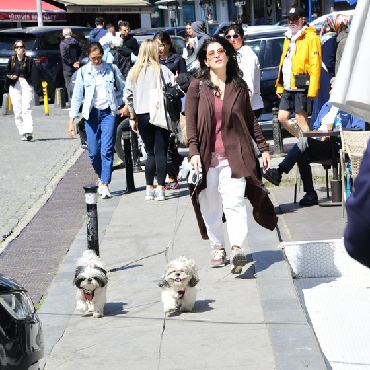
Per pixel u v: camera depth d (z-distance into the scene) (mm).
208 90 8750
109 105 13531
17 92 21688
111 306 8336
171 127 12844
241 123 8742
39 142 21406
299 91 14211
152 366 6719
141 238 10898
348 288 8781
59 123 25359
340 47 15453
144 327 7645
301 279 9227
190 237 10773
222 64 8688
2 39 31438
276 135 16078
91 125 13703
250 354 6812
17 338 4676
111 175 14352
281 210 11961
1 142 21703
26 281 9523
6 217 13031
